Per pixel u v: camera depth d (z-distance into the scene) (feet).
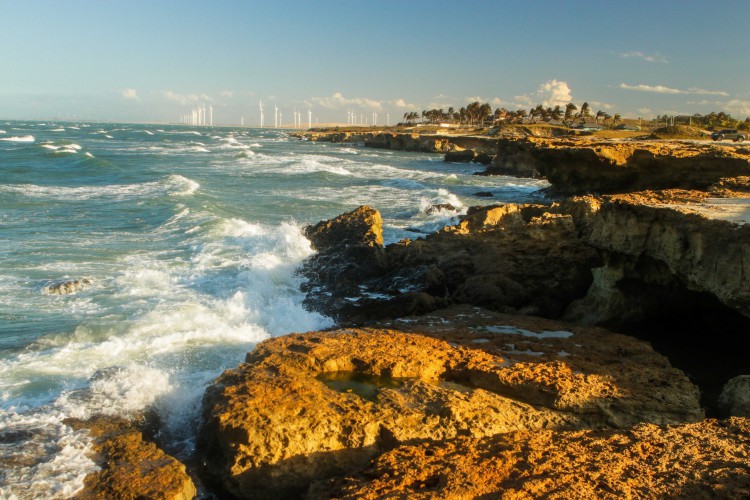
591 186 129.18
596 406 30.89
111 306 52.54
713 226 38.17
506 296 53.78
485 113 648.38
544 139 201.36
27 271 62.13
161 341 44.86
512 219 66.69
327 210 111.96
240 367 34.65
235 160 234.38
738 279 36.14
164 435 33.27
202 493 28.09
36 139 343.26
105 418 32.45
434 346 37.91
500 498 20.63
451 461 23.98
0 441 29.25
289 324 51.44
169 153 267.39
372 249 65.62
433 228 91.50
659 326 48.78
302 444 27.63
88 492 25.38
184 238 79.41
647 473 22.40
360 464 27.84
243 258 69.31
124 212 96.89
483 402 30.50
